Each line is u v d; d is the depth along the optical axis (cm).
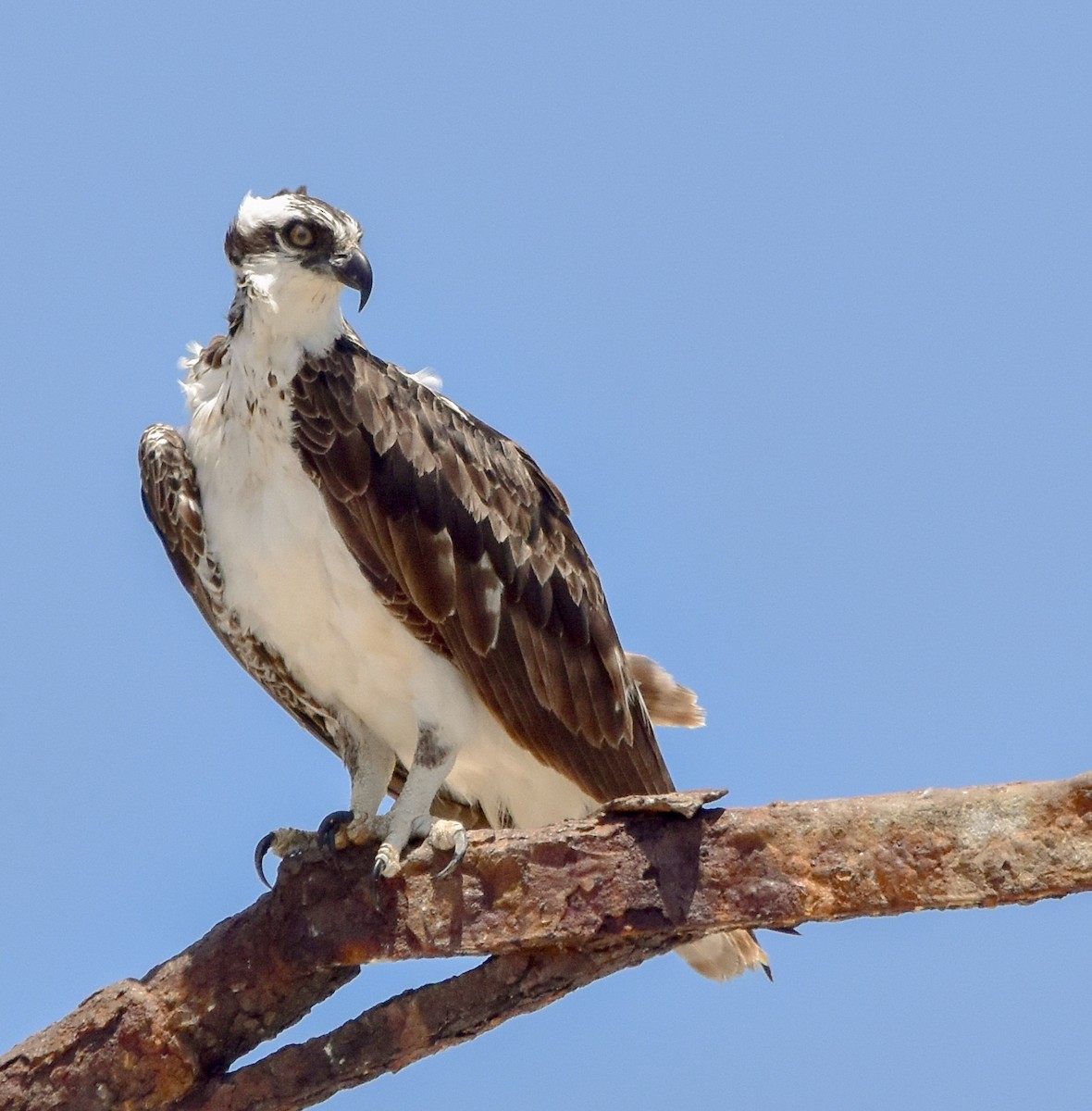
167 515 1212
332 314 1194
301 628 1200
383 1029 980
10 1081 987
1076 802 882
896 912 914
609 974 991
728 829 937
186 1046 991
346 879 999
